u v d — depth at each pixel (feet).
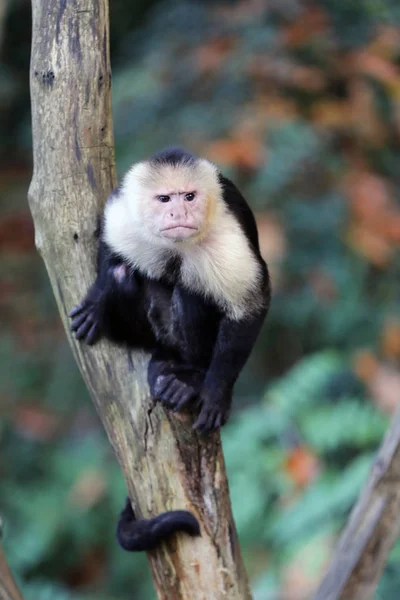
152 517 19.01
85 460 41.70
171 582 19.02
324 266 39.50
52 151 19.77
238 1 42.96
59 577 39.47
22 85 59.41
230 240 21.58
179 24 42.68
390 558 29.32
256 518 33.24
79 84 19.62
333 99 40.70
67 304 20.24
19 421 43.50
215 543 18.90
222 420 20.01
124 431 19.29
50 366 48.57
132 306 20.45
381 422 33.45
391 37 41.19
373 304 41.86
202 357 22.38
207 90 39.60
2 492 40.22
